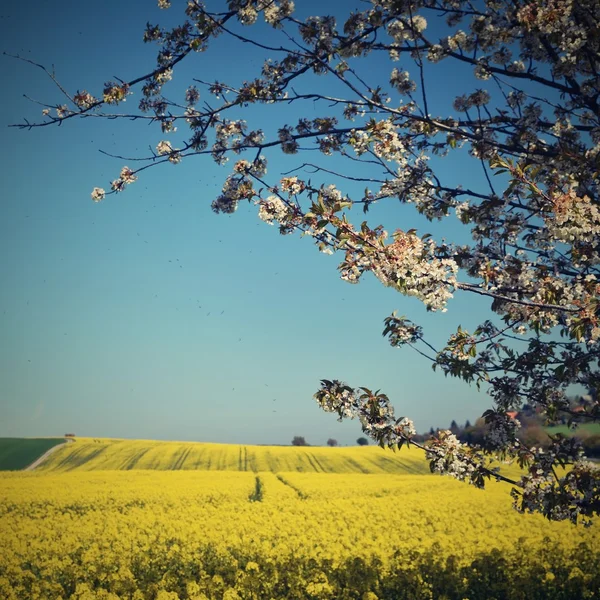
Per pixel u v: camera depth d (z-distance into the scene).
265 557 15.50
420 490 33.25
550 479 5.93
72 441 75.38
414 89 6.50
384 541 17.16
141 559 15.72
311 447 72.44
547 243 5.82
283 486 36.19
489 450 6.45
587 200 4.42
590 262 4.89
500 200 5.68
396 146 6.07
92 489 35.38
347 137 6.39
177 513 24.70
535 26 4.80
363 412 6.43
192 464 60.16
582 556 13.01
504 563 12.41
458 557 13.59
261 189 6.00
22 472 51.03
